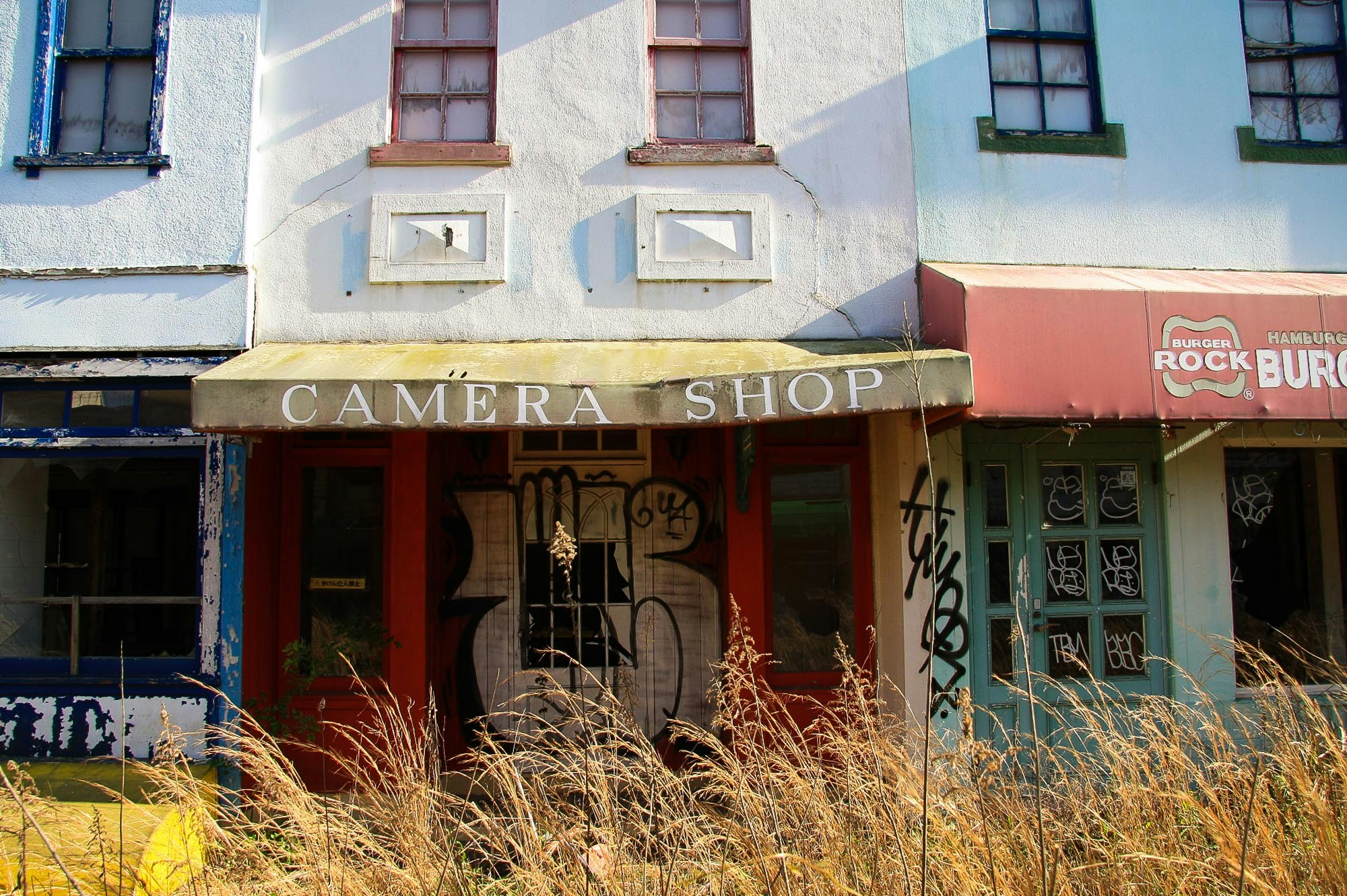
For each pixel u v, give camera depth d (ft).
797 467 20.49
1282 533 20.02
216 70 19.01
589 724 12.89
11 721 17.52
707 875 10.69
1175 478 19.52
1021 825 11.21
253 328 18.65
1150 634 19.15
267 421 15.21
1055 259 19.51
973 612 18.88
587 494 21.93
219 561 17.89
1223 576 19.34
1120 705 15.62
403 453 19.40
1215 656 19.03
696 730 12.98
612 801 12.07
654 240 19.10
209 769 17.10
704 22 20.10
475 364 16.80
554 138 19.27
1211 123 20.03
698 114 19.85
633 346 18.52
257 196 18.94
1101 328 16.51
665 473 22.02
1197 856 10.88
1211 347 16.58
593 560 21.83
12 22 19.16
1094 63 20.17
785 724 19.43
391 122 19.39
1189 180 19.83
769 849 10.68
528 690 21.33
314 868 10.96
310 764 18.58
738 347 18.37
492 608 21.57
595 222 19.15
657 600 21.76
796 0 19.80
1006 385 16.34
